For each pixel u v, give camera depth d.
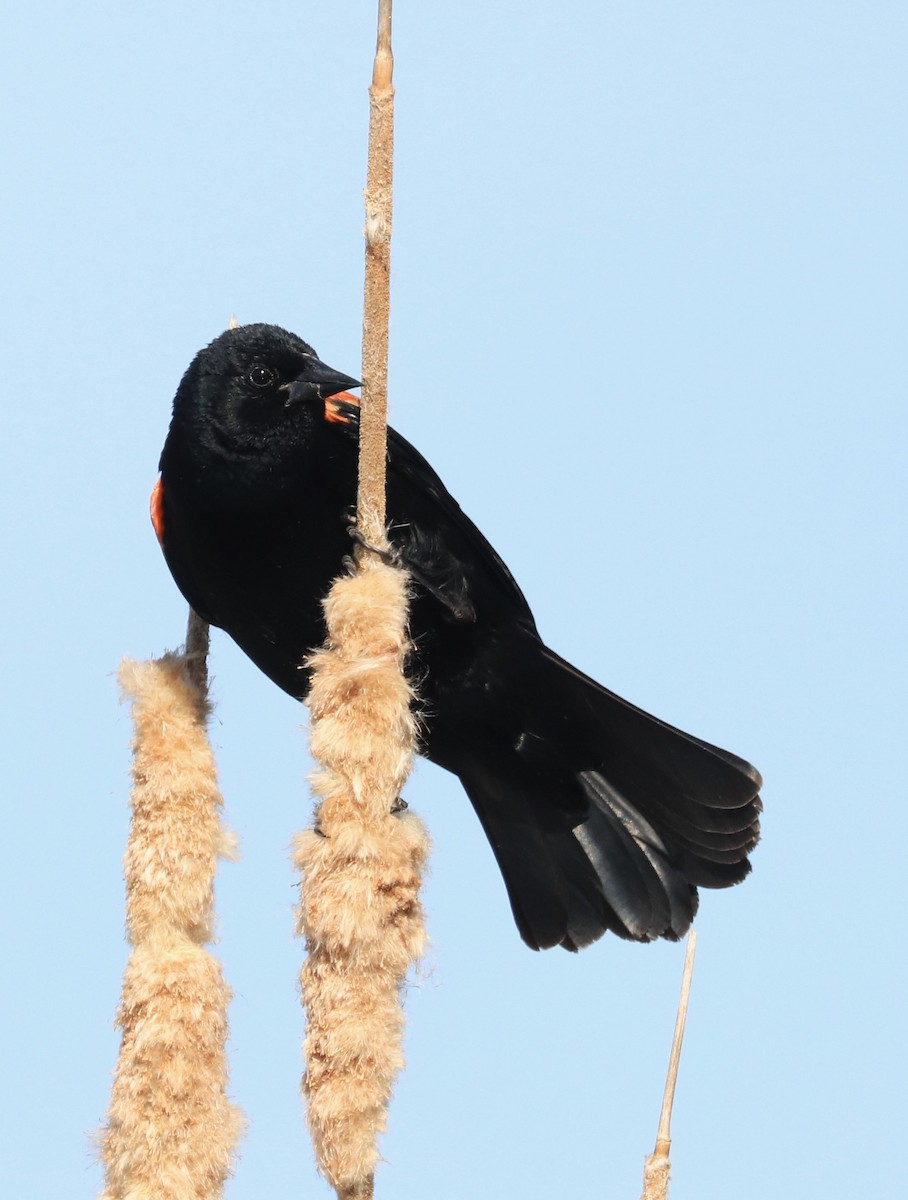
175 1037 7.32
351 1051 7.09
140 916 7.79
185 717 8.16
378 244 7.59
